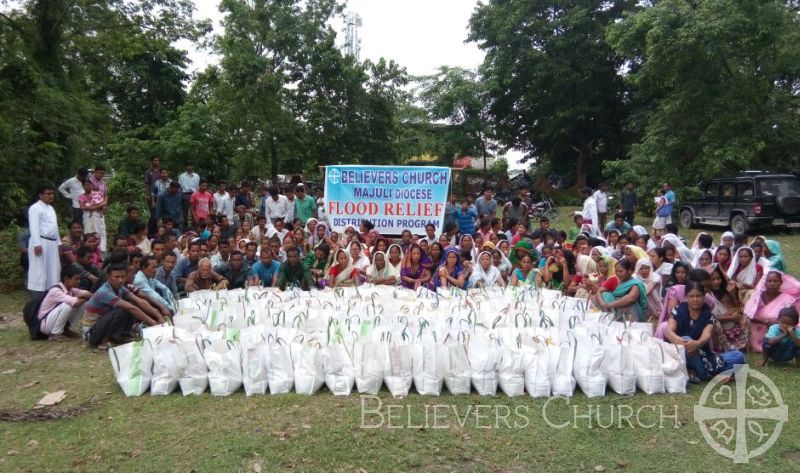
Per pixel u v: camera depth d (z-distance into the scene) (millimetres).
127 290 6688
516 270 8789
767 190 17078
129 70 24875
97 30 15445
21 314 8234
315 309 6551
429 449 4121
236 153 21672
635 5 28062
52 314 6707
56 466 3910
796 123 19078
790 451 4152
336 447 4121
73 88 14242
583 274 8375
